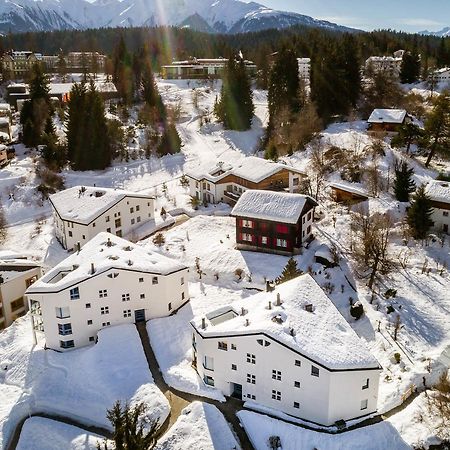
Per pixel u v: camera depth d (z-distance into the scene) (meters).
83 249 59.25
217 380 45.50
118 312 55.19
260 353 42.31
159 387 47.25
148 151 113.00
